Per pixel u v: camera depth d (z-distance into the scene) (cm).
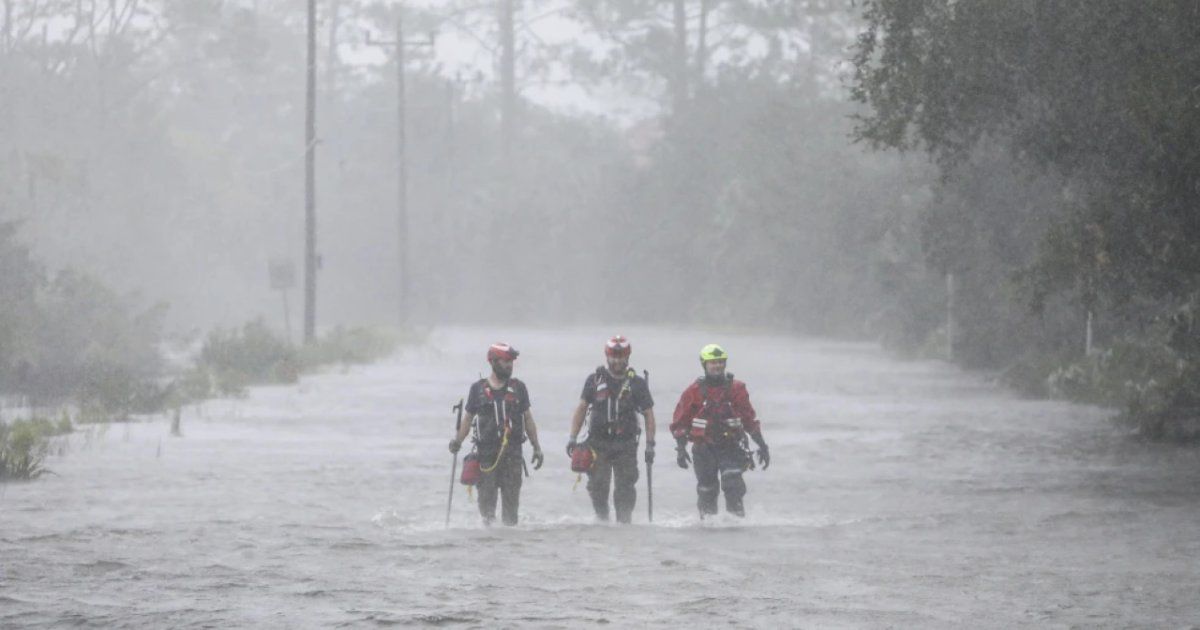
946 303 14762
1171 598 2780
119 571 3073
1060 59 5988
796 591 2856
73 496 4650
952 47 6097
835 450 6406
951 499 4750
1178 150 5441
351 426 7581
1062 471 5603
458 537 3738
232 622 2483
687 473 5741
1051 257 6225
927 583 2964
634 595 2798
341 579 2989
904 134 6412
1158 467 5728
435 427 7550
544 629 2430
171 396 9088
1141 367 8869
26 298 11906
